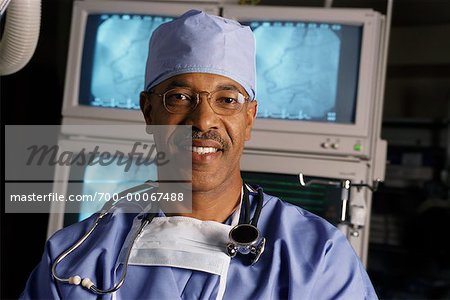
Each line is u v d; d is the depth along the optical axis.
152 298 0.97
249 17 1.72
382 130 2.69
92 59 1.81
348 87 1.69
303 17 1.70
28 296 1.05
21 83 2.29
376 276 2.36
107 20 1.82
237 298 0.96
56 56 2.44
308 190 1.67
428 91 2.83
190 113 1.02
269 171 1.68
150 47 1.16
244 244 0.97
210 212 1.07
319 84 1.71
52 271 0.99
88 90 1.81
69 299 0.96
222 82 1.04
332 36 1.71
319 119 1.69
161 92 1.07
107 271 1.00
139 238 1.05
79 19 1.81
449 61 2.64
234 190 1.09
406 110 2.86
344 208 1.52
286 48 1.73
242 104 1.04
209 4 1.78
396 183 2.50
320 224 1.09
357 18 1.67
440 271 2.32
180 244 1.02
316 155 1.68
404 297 2.24
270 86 1.72
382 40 1.70
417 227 2.35
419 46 2.69
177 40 1.08
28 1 1.16
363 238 1.62
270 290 0.96
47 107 2.39
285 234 1.04
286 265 1.00
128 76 1.80
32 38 1.21
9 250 2.18
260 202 1.10
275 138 1.69
